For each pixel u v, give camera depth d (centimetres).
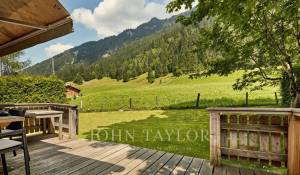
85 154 488
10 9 266
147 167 403
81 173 376
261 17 509
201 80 5741
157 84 8256
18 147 308
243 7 404
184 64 8925
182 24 674
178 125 981
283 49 581
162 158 455
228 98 2222
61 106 709
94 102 2734
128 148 538
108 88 9431
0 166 408
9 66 2403
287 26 550
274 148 372
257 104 1772
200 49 712
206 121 1076
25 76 1355
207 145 622
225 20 471
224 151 411
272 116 372
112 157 464
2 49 399
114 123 1107
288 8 413
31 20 291
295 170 334
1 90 1216
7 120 337
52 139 647
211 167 401
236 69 674
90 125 1058
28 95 1320
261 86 698
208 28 647
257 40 576
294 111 326
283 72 641
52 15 275
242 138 398
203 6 536
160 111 1609
